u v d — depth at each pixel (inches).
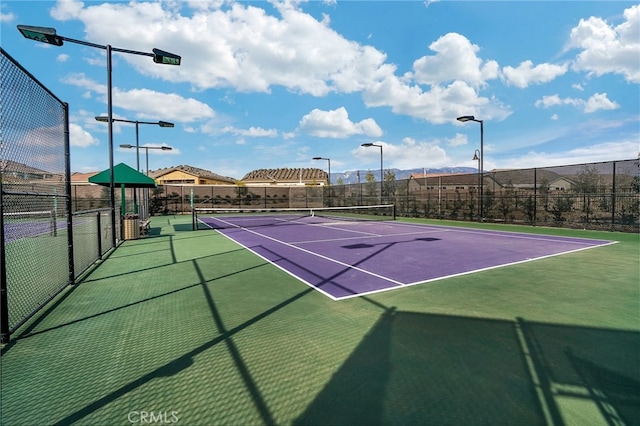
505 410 95.3
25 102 164.2
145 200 786.2
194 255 352.8
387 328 153.9
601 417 92.2
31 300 187.8
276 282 238.5
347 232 580.4
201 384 109.7
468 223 746.2
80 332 152.3
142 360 126.0
